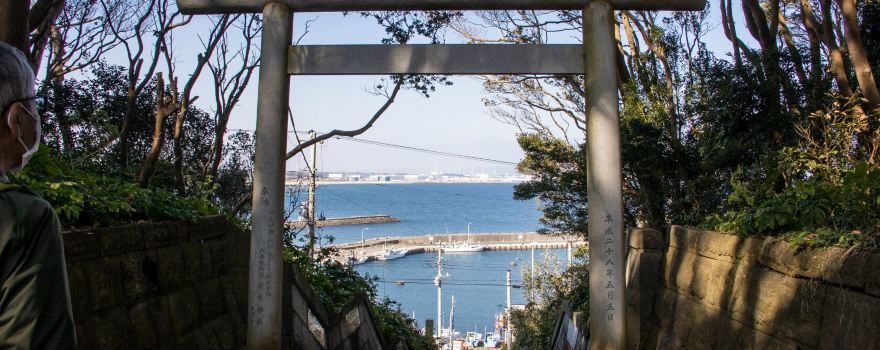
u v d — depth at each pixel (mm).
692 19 12828
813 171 6996
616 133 5582
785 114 9406
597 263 5527
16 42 5566
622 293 5488
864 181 4445
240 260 6633
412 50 5832
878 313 3449
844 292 3791
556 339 11578
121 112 11297
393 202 159625
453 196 197375
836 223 4566
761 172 7844
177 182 9461
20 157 1773
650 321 7203
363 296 10391
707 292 5832
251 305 5789
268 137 5820
